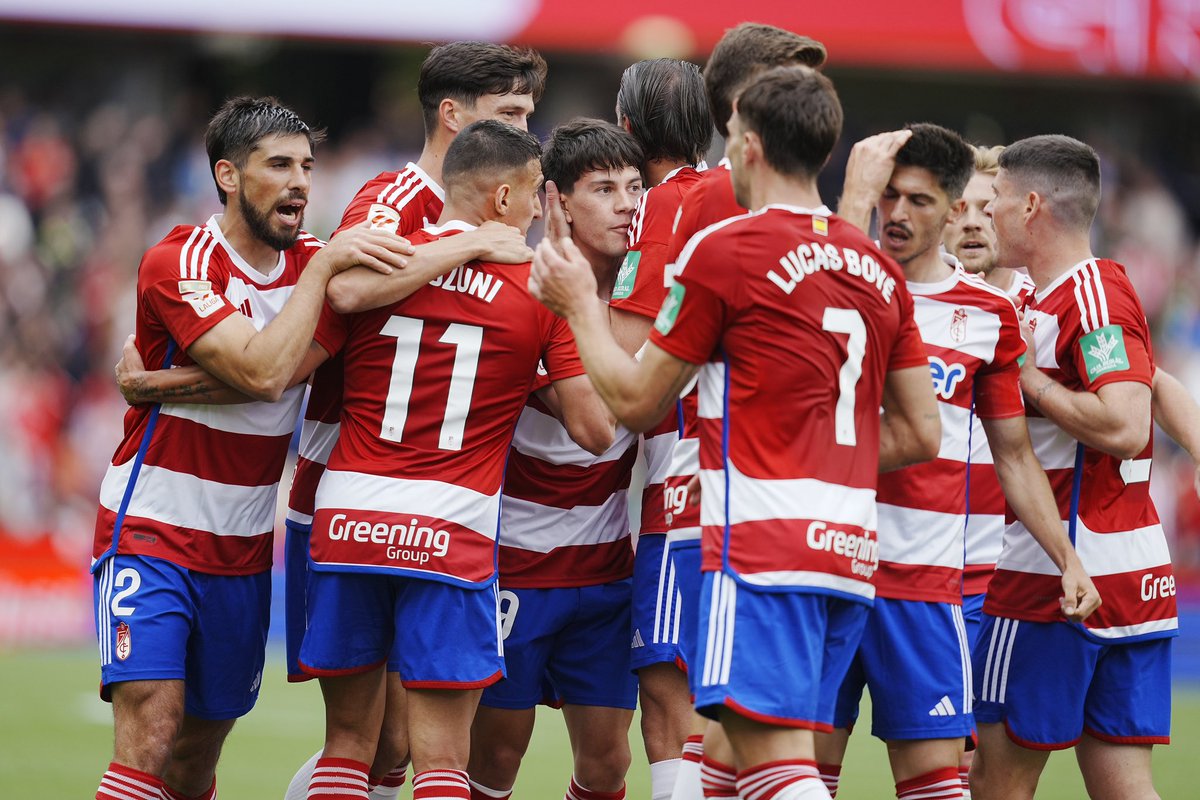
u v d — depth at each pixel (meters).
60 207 58.38
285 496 45.25
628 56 59.25
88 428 51.59
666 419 18.48
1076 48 55.75
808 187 14.64
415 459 16.50
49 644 45.00
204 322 16.70
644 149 19.56
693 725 18.48
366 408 16.70
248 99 17.61
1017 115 65.75
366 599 16.67
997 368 17.00
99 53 63.75
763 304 14.09
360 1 55.19
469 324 16.56
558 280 15.00
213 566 17.58
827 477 14.25
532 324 16.81
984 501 20.55
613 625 19.56
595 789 19.81
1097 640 17.84
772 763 13.98
